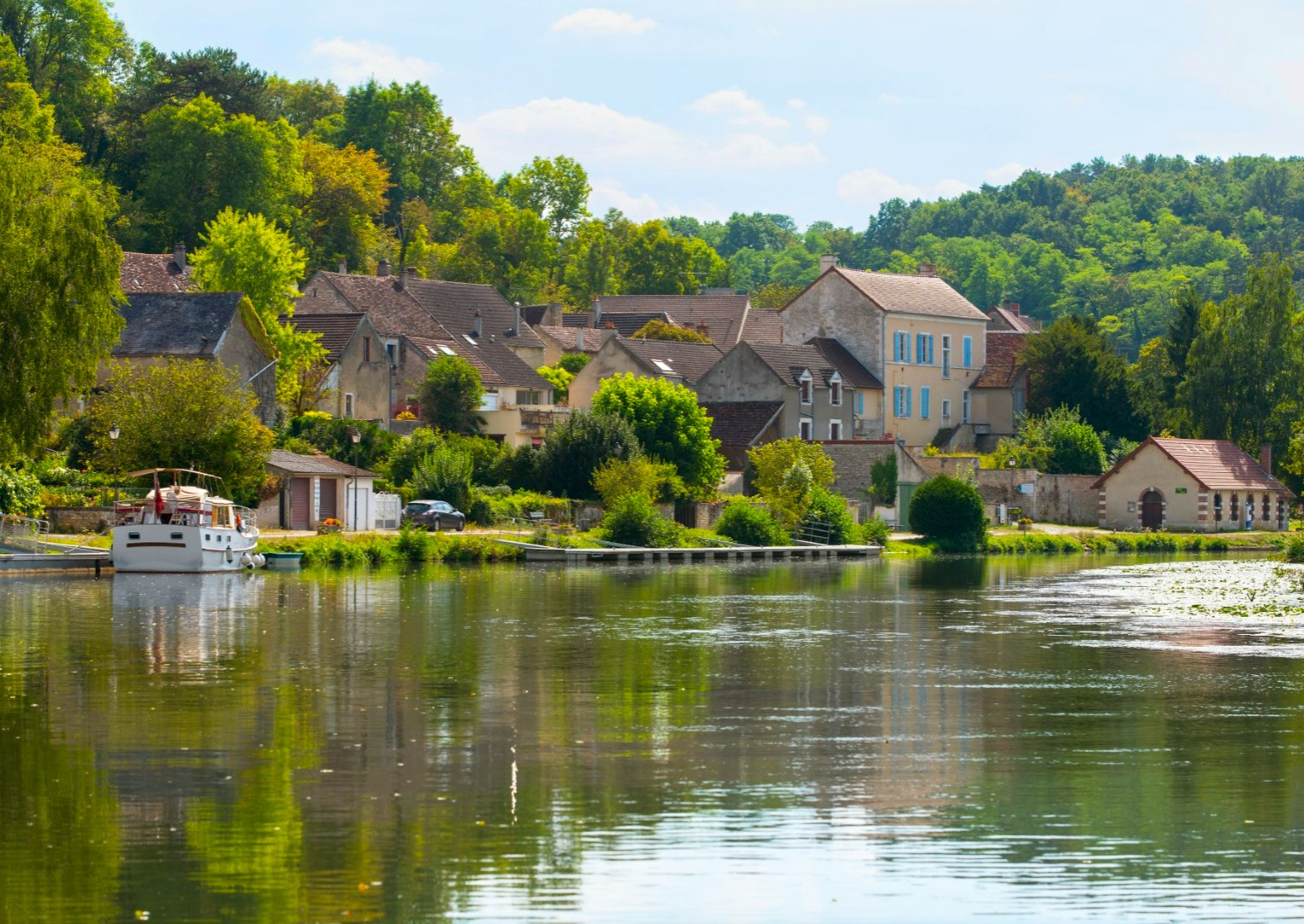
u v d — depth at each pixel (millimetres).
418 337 146625
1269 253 160250
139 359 112312
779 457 118750
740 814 30875
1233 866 27844
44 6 172000
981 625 63125
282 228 179750
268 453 98125
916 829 29984
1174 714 41781
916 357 161000
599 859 27953
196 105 166000
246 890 26250
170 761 35000
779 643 56188
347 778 33562
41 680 46125
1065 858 28234
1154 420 165500
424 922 24922
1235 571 97875
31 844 28609
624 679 47125
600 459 114500
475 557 96750
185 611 64875
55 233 77125
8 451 76562
